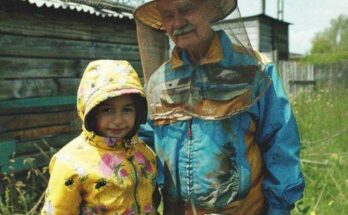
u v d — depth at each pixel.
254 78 2.01
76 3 6.37
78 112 2.11
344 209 4.56
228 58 2.03
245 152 2.02
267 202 2.11
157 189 2.25
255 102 2.00
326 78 15.61
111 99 2.03
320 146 7.63
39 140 5.93
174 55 2.13
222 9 2.04
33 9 5.66
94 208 2.02
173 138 2.10
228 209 2.01
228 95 2.00
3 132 5.43
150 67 2.24
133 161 2.10
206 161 2.01
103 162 2.03
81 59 6.50
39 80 5.89
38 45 5.84
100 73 2.04
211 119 2.00
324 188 5.11
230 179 2.00
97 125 2.06
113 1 6.71
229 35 2.05
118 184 2.01
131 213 2.04
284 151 2.01
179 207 2.14
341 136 8.16
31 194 5.64
